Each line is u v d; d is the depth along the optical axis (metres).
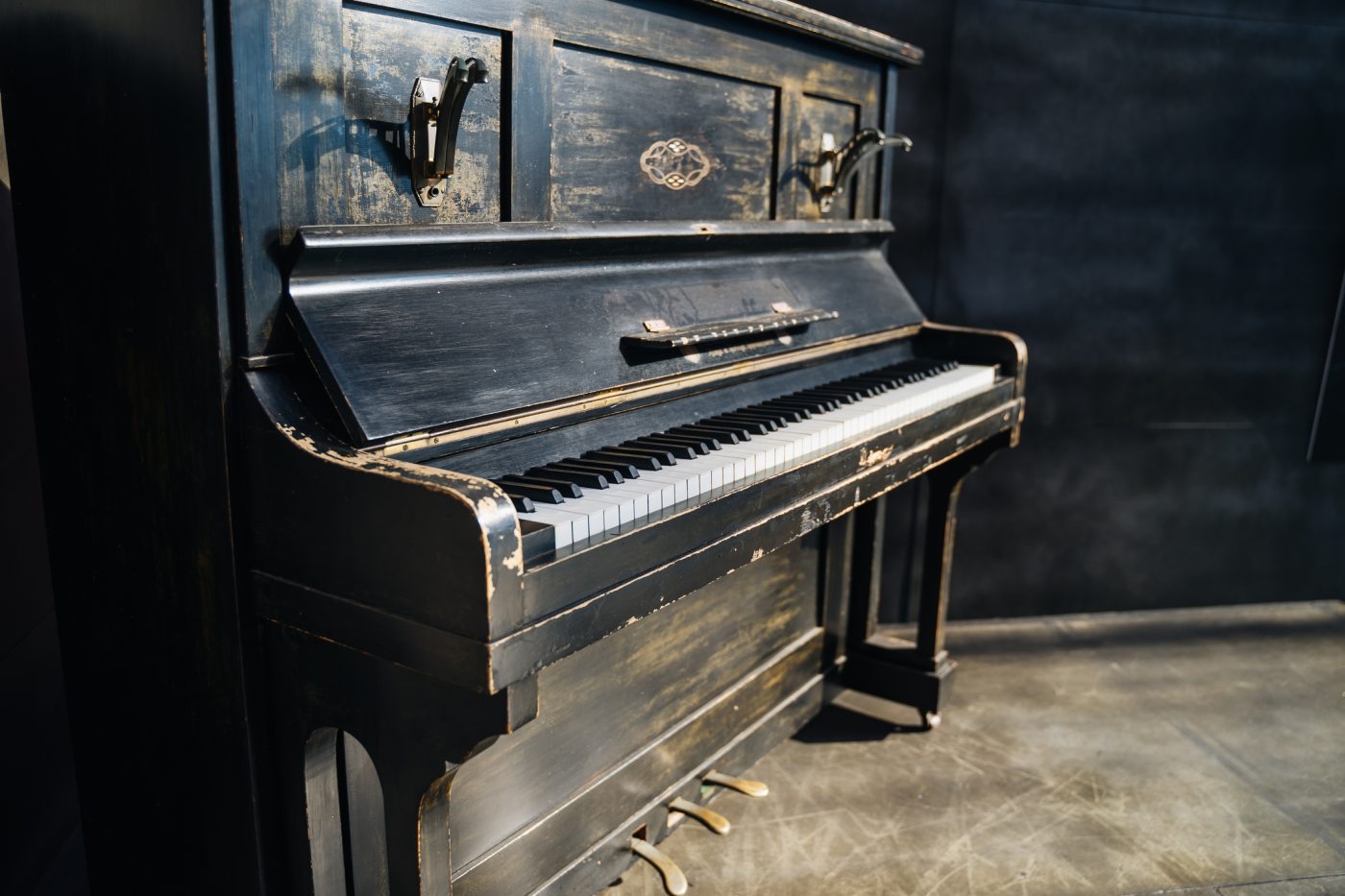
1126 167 3.36
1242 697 3.03
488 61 1.46
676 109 1.84
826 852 2.22
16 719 1.88
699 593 2.16
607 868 1.99
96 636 1.50
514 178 1.52
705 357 1.79
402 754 1.21
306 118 1.23
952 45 3.17
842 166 2.29
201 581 1.31
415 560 1.09
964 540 3.55
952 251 3.32
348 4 1.27
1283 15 3.34
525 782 1.74
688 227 1.84
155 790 1.50
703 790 2.39
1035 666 3.24
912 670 2.79
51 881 1.94
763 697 2.50
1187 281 3.48
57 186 1.34
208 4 1.12
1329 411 3.64
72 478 1.46
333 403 1.21
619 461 1.46
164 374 1.27
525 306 1.51
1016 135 3.27
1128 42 3.27
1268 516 3.73
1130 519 3.64
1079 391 3.50
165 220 1.21
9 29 1.35
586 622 1.19
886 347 2.53
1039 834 2.30
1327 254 3.53
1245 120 3.39
